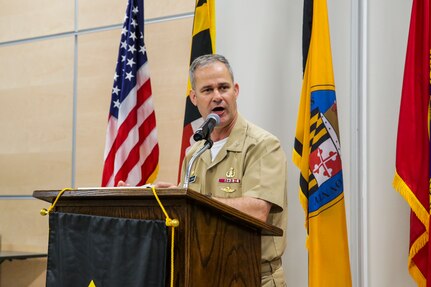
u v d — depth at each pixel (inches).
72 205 67.1
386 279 119.3
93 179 154.9
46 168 162.1
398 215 119.4
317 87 116.9
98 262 61.4
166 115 146.6
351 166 124.0
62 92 161.8
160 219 60.5
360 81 125.2
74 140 158.7
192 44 133.2
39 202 162.1
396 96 121.9
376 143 122.6
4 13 172.2
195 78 98.7
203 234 62.3
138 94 139.2
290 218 129.8
